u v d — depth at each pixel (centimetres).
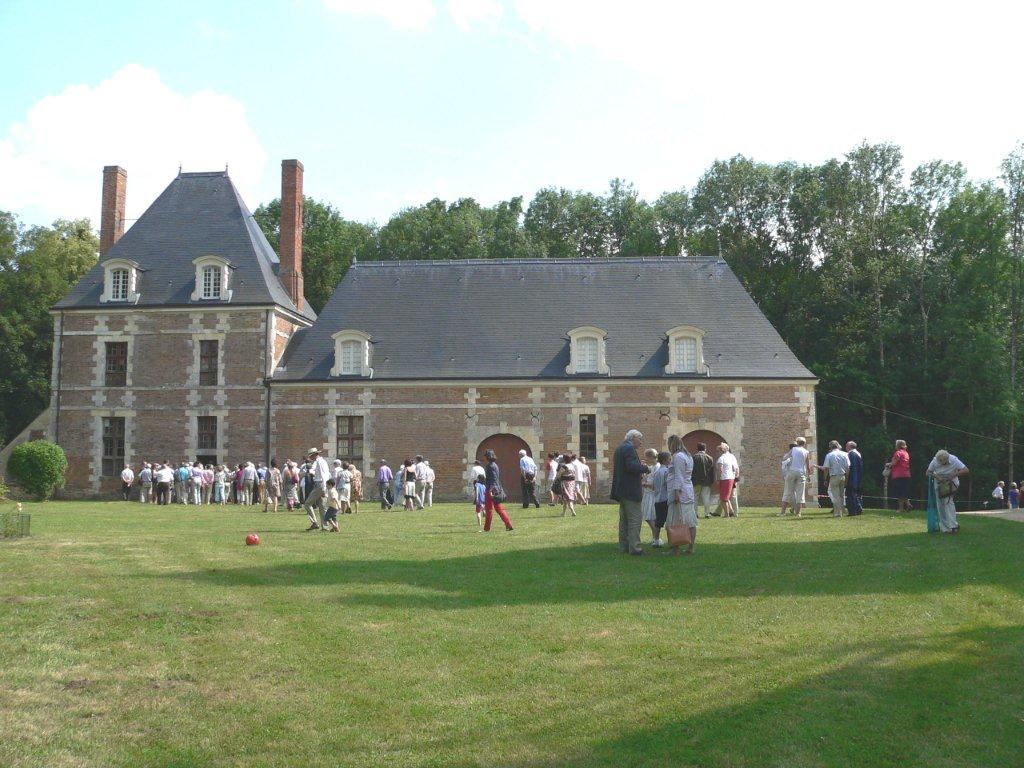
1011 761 628
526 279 3841
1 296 4950
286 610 1031
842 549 1498
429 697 746
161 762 625
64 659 835
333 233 6178
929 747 648
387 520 2322
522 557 1459
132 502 3422
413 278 3881
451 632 937
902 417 4497
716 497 3350
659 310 3697
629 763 623
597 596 1115
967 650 861
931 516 1739
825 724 685
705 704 727
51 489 3525
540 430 3484
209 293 3709
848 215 4984
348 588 1164
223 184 4047
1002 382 4222
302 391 3588
